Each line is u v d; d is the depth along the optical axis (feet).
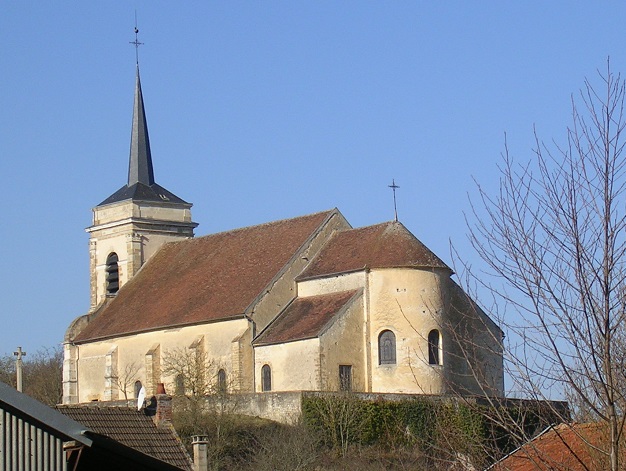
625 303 65.31
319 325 245.04
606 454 67.41
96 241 326.65
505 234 68.23
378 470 192.13
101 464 94.12
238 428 220.64
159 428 130.62
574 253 66.13
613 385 65.57
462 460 77.36
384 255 249.55
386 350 245.86
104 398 290.76
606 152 65.92
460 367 247.09
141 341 284.00
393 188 261.03
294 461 199.11
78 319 306.55
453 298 251.60
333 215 274.77
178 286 290.56
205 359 265.13
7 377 359.05
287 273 264.72
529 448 73.87
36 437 79.51
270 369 252.01
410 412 226.99
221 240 299.99
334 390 234.79
